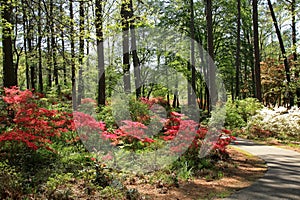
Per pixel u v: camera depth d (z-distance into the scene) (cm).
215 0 2583
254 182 665
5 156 719
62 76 1956
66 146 873
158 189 629
